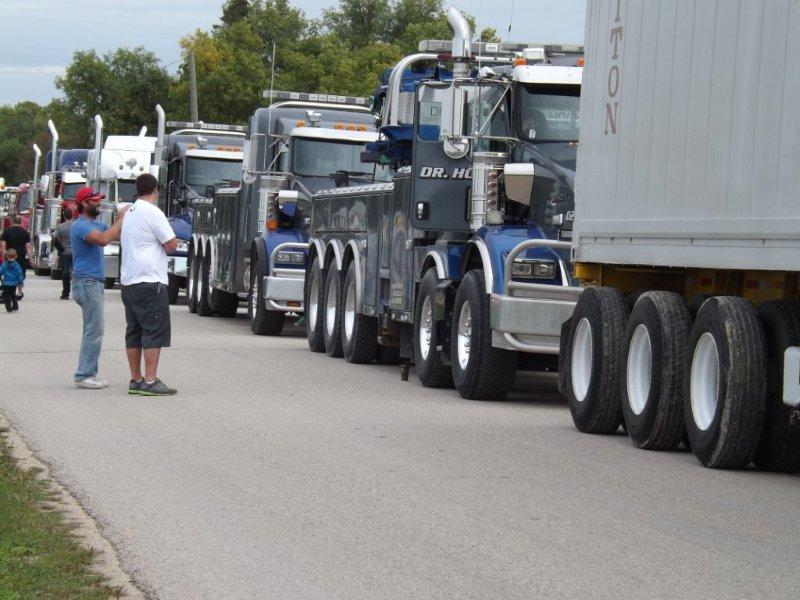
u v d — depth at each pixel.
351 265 21.95
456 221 18.11
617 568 7.94
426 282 18.31
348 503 9.88
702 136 11.80
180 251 37.12
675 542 8.61
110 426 13.67
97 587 7.47
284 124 28.02
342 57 72.06
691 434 11.97
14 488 10.16
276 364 20.75
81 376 16.95
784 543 8.60
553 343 15.98
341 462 11.62
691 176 11.99
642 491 10.45
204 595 7.39
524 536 8.79
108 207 42.69
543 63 18.02
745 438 11.32
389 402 16.20
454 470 11.30
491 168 17.22
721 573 7.82
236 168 37.50
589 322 14.03
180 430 13.43
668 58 12.53
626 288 14.44
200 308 32.81
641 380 13.06
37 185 59.81
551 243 15.78
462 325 17.06
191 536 8.80
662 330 12.56
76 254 16.77
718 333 11.48
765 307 11.42
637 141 13.12
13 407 15.05
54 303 35.00
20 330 25.91
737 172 11.20
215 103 76.44
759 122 10.87
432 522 9.22
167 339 16.36
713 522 9.25
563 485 10.65
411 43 75.94
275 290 25.81
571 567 7.97
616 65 13.70
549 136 17.06
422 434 13.45
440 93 17.80
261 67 76.31
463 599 7.29
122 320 28.70
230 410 15.02
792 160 10.35
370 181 27.36
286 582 7.66
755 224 10.86
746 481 11.02
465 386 16.81
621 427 14.71
